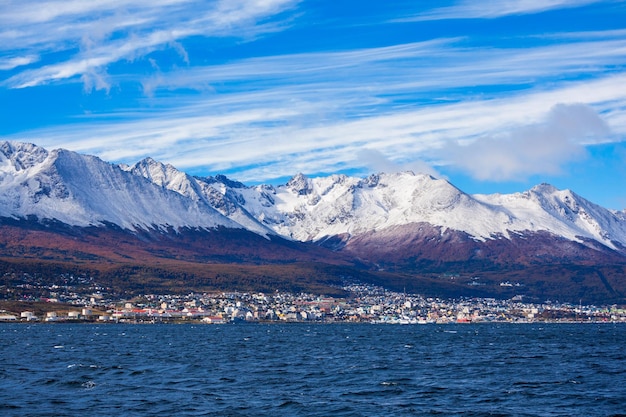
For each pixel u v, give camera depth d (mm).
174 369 165500
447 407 113125
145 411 108125
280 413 107562
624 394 125938
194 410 109125
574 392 128250
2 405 112188
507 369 167875
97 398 119375
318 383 141000
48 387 131750
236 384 138625
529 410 110562
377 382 142500
